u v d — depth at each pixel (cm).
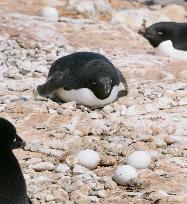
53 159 1422
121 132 1524
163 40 2227
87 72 1647
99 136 1527
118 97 1756
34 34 2264
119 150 1433
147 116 1634
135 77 1939
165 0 3247
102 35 2377
